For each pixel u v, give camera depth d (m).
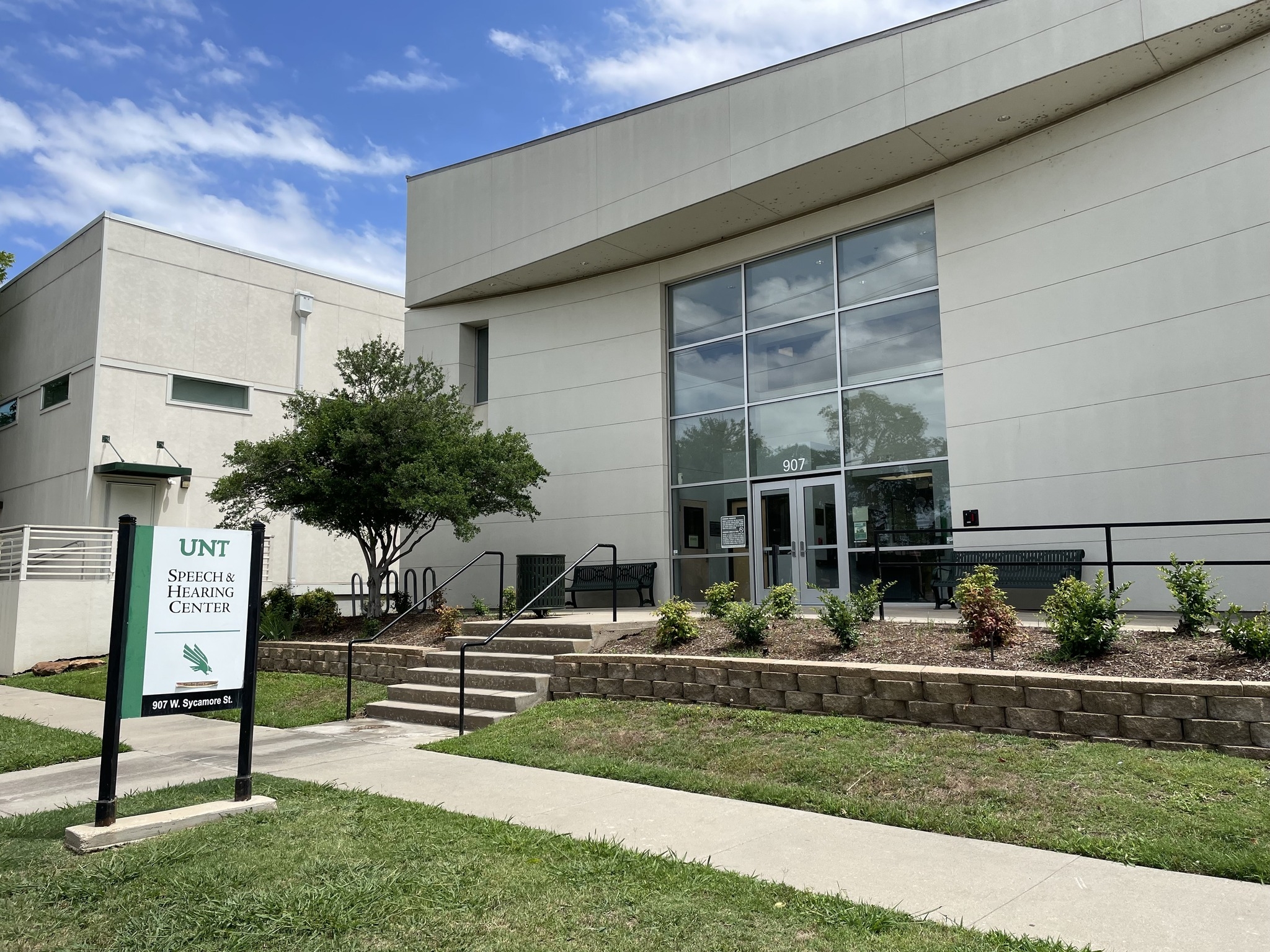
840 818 5.68
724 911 3.98
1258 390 10.54
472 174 19.31
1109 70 11.46
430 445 14.51
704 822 5.58
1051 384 12.50
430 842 5.03
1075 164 12.48
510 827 5.34
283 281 23.75
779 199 15.06
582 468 18.12
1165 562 11.23
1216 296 10.97
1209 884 4.31
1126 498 11.64
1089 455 12.04
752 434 16.17
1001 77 11.93
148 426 20.78
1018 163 13.14
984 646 8.16
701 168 15.16
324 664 13.16
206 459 21.75
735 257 16.58
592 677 9.65
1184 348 11.22
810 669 7.97
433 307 20.73
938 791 5.93
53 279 22.56
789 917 3.91
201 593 5.83
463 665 9.17
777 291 16.19
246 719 5.96
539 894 4.19
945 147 13.39
